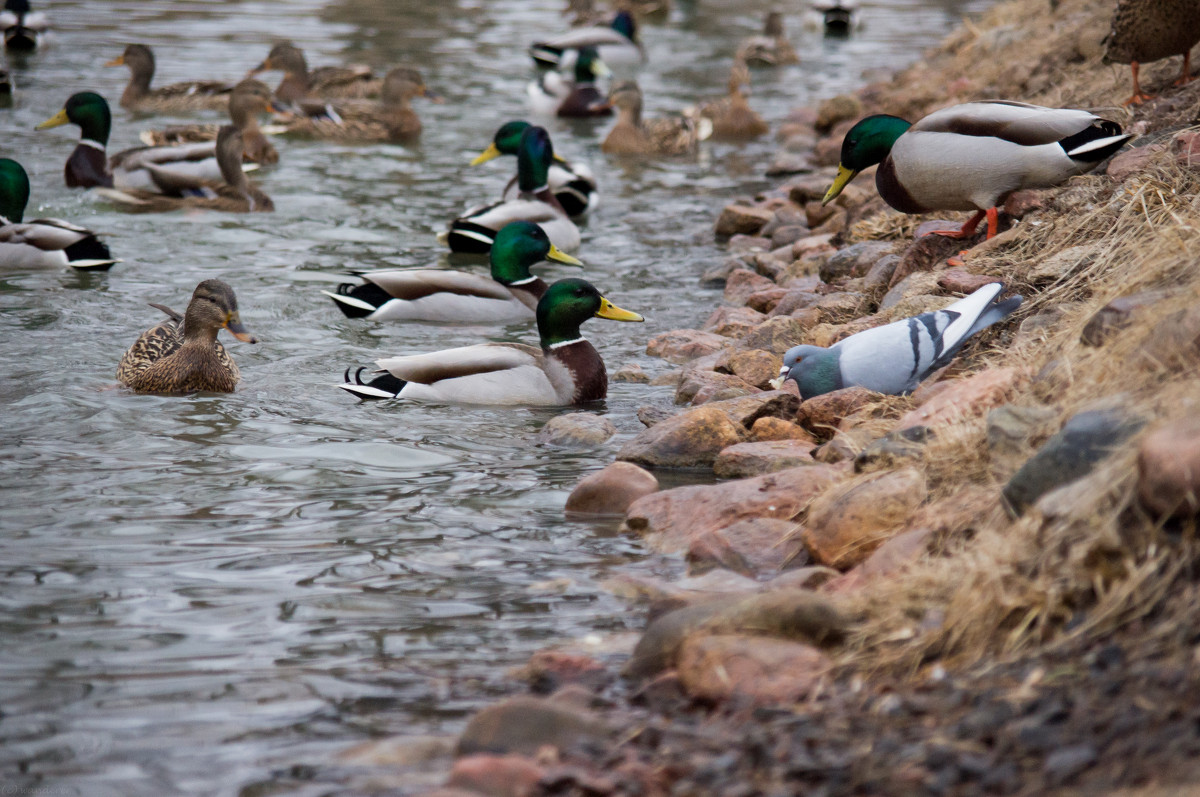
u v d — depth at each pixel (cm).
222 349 1416
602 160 2927
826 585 834
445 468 1145
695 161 2939
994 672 667
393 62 3944
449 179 2647
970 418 966
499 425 1294
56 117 2450
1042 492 793
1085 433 790
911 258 1490
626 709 699
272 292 1802
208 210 2308
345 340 1617
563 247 2097
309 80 3441
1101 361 912
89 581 873
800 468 1005
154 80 3475
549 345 1412
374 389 1377
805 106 3519
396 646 789
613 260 2072
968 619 710
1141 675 616
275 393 1384
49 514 995
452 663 768
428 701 720
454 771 616
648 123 3052
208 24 4347
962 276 1325
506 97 3584
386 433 1248
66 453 1148
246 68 3688
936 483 920
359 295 1725
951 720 629
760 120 3238
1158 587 674
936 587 752
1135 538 702
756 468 1095
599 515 1032
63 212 2253
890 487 890
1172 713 579
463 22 4775
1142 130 1591
